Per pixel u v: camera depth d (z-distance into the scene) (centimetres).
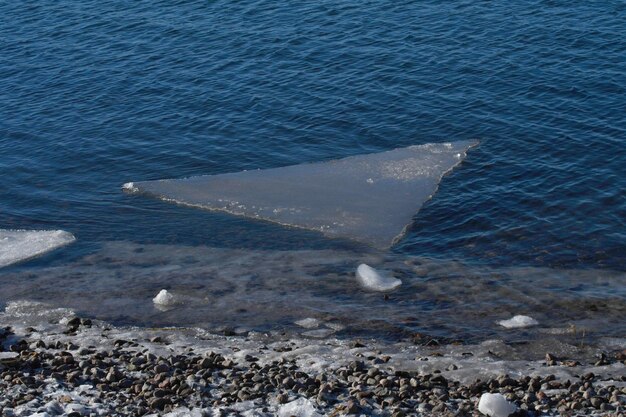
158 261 1853
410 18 2988
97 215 2081
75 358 1352
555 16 2914
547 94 2491
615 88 2483
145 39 2995
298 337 1505
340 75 2681
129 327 1548
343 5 3122
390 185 2133
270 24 3020
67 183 2236
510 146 2269
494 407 1141
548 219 1950
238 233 1972
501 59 2688
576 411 1163
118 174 2277
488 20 2928
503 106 2456
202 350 1416
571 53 2684
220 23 3066
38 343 1414
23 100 2667
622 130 2284
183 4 3241
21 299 1681
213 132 2447
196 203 2106
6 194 2188
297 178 2188
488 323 1558
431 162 2217
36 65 2877
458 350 1438
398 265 1802
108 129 2484
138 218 2062
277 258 1850
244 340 1480
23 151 2392
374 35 2895
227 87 2661
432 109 2475
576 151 2216
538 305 1619
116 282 1753
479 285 1706
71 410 1141
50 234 1970
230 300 1659
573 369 1339
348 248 1888
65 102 2644
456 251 1861
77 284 1747
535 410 1164
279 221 2011
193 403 1184
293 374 1279
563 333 1511
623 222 1922
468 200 2045
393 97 2547
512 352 1435
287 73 2712
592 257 1806
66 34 3077
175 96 2631
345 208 2045
